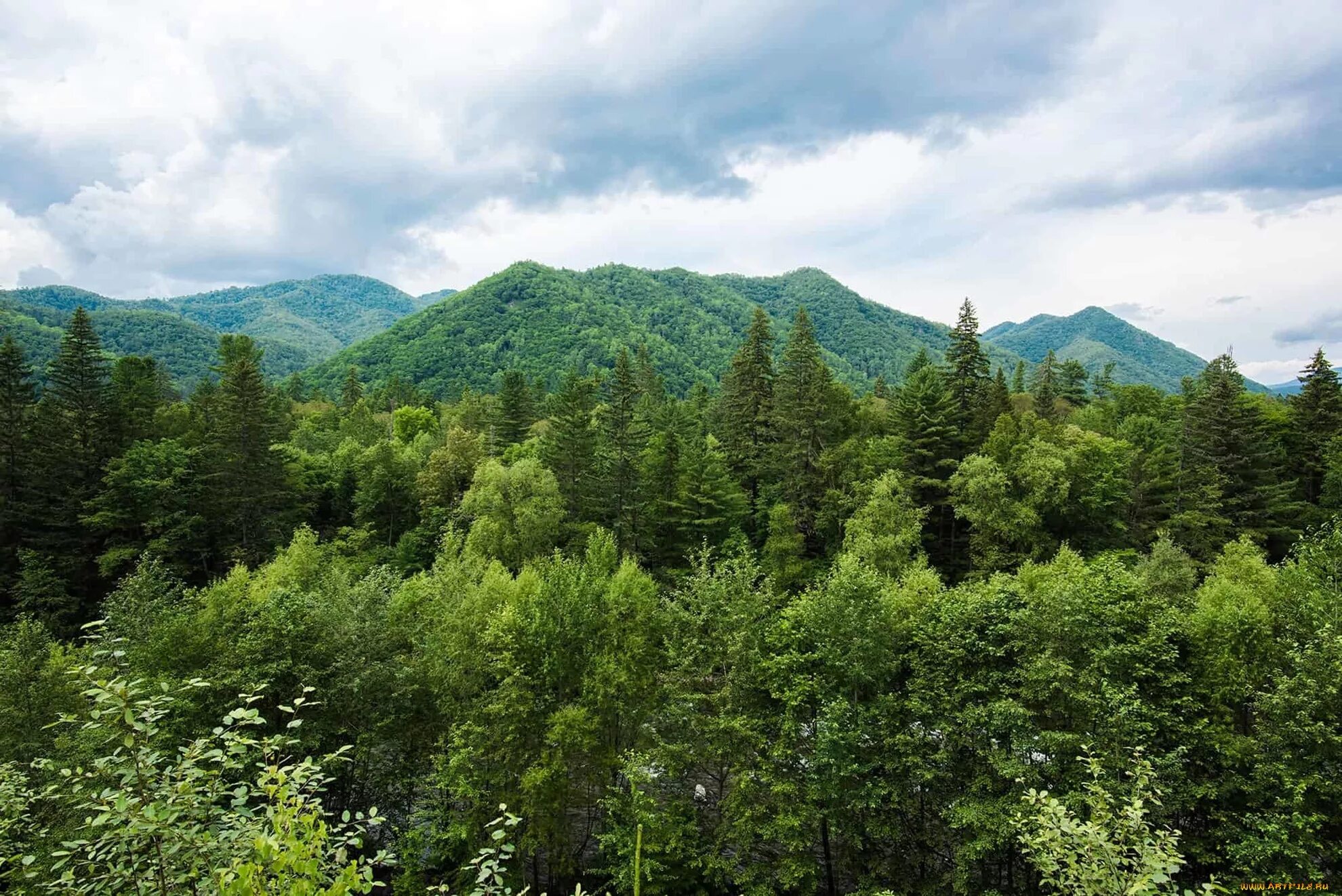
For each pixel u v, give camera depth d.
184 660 25.12
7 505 50.72
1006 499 46.38
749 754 25.22
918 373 65.69
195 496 55.78
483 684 27.06
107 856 7.46
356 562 56.69
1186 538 49.19
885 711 24.19
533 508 50.81
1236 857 19.42
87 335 56.06
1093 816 11.52
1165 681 22.06
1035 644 23.56
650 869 23.23
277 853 6.44
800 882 24.19
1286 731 19.67
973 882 22.91
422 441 80.75
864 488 48.41
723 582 27.81
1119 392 80.31
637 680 26.86
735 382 65.25
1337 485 51.38
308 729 24.69
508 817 9.23
